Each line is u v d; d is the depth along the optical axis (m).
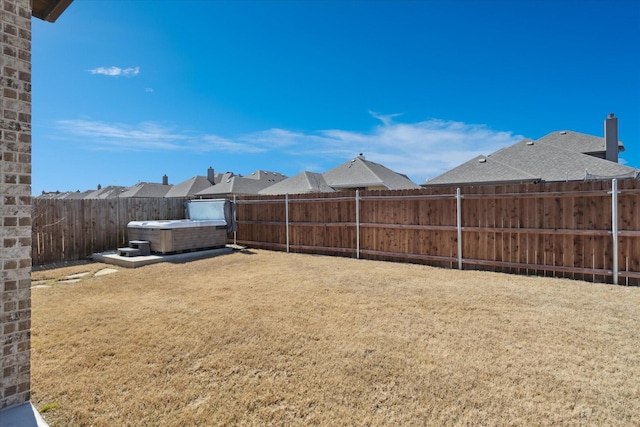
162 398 2.41
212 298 4.98
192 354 3.11
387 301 4.77
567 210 6.04
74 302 4.81
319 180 19.25
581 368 2.81
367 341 3.39
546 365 2.87
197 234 9.45
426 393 2.46
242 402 2.37
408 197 7.86
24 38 2.16
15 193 2.11
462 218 7.14
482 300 4.79
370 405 2.33
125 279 6.33
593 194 5.79
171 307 4.54
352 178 16.91
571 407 2.29
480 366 2.86
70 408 2.28
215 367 2.87
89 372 2.77
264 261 8.32
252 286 5.71
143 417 2.19
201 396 2.44
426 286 5.64
